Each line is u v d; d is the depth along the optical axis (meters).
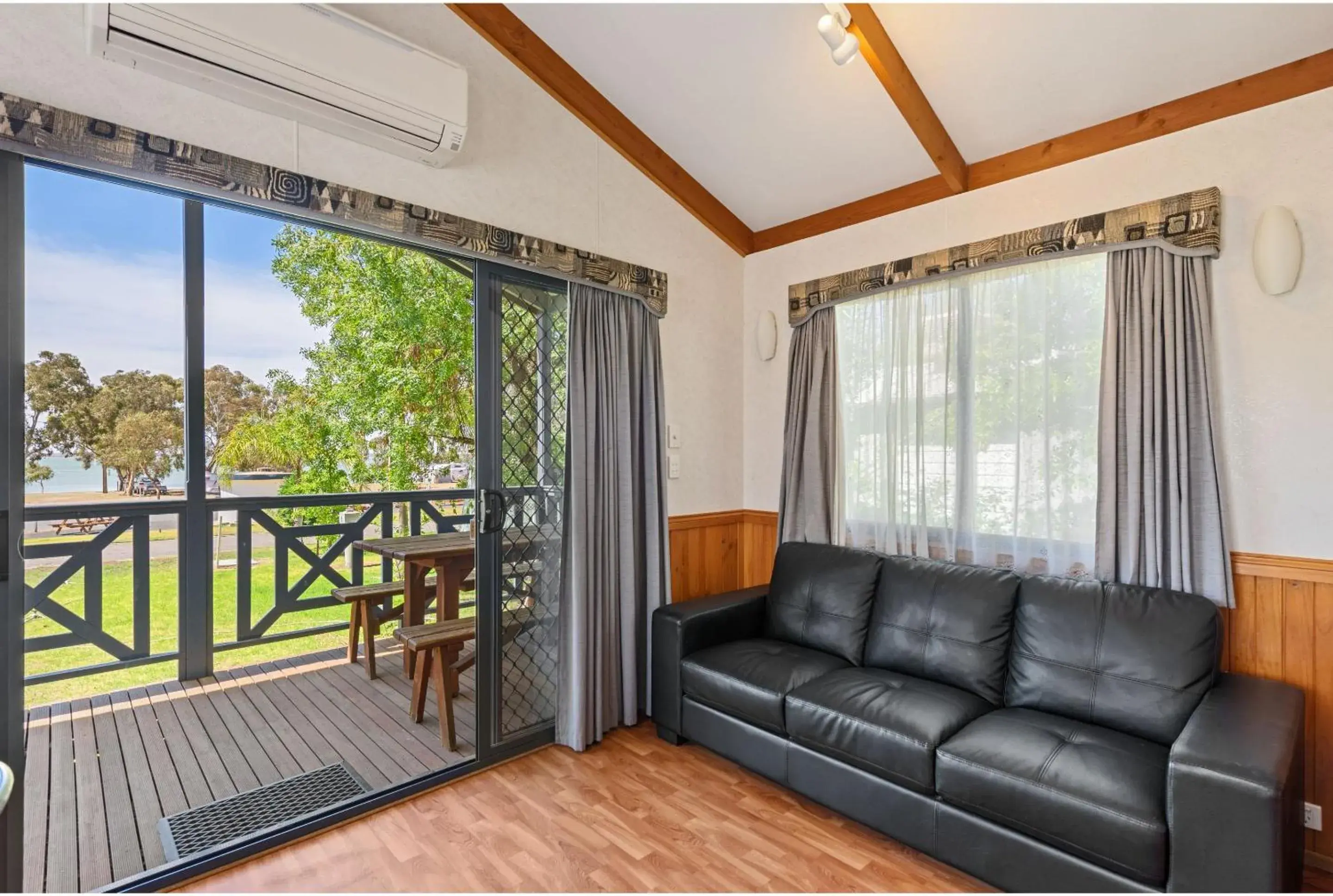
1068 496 2.49
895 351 3.04
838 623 2.74
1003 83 2.35
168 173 1.80
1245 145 2.13
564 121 2.85
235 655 4.27
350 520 4.62
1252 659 2.10
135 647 3.57
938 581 2.55
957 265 2.74
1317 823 1.97
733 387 3.70
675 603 3.19
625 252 3.10
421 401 5.80
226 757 2.71
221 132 1.92
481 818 2.23
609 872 1.93
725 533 3.65
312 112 2.00
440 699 2.80
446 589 3.59
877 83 2.46
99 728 3.00
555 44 2.58
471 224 2.47
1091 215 2.37
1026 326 2.61
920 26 2.16
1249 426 2.12
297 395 5.31
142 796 2.39
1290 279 2.01
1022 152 2.65
